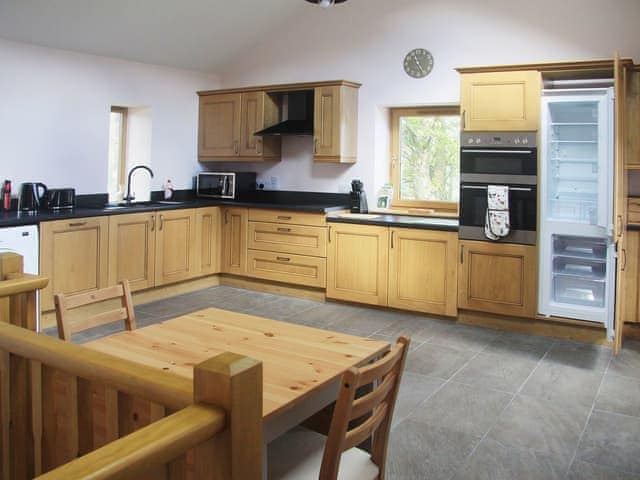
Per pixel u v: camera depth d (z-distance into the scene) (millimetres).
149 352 2129
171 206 5629
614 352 4250
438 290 5055
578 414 3273
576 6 4852
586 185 4672
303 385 1812
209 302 5605
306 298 5816
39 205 5004
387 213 5797
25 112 5004
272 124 6270
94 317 2529
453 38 5375
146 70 6016
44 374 1528
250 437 1062
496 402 3426
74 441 1460
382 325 4957
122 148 6250
